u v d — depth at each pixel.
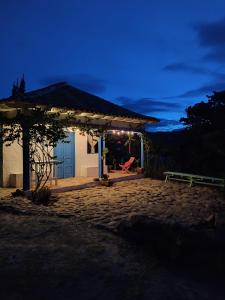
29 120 10.99
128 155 21.89
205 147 20.08
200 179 16.27
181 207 10.95
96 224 8.53
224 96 21.73
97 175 17.77
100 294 5.09
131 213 9.91
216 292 5.54
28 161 11.91
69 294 5.03
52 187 13.48
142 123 18.97
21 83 14.02
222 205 11.35
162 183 16.22
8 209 9.96
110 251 6.78
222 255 6.28
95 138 18.09
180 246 6.58
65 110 13.05
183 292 5.35
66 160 16.80
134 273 5.88
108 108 16.94
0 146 13.73
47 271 5.74
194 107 22.48
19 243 7.05
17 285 5.22
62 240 7.30
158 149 21.81
